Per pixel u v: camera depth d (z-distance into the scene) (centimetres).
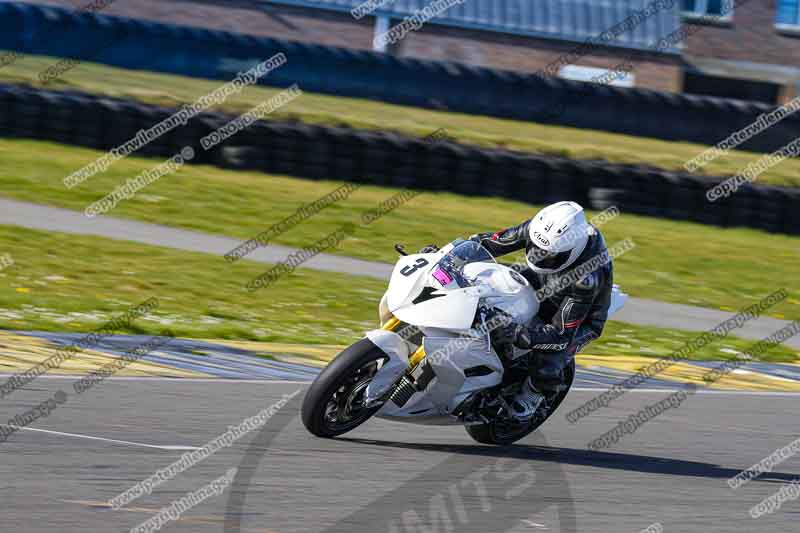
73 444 2003
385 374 2130
